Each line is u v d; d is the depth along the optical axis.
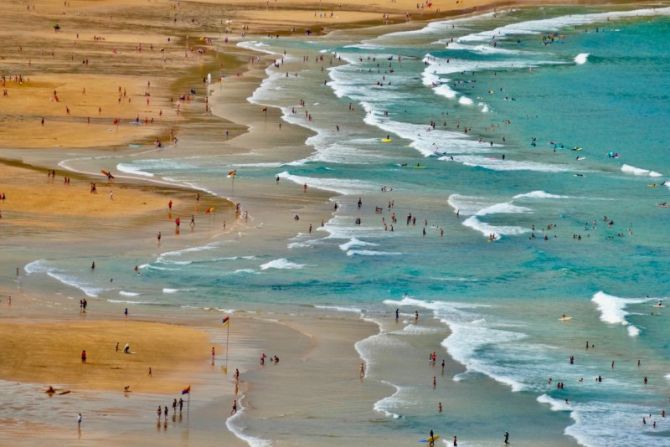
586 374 176.88
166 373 168.62
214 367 172.25
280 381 169.00
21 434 144.50
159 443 145.38
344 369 175.38
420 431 154.88
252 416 156.12
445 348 185.62
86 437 145.12
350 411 160.38
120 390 161.12
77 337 177.50
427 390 169.00
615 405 165.50
